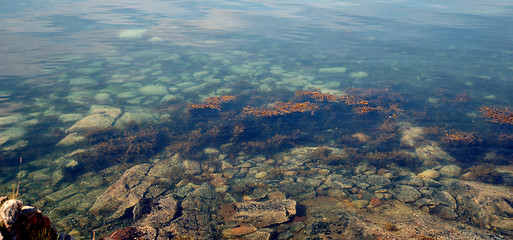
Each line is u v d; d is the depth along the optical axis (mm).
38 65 16453
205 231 5949
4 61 16688
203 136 9898
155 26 26781
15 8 34844
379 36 23922
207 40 22672
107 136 9773
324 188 7520
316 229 6008
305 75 15617
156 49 20250
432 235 5609
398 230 5805
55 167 8219
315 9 38406
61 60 17422
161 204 6633
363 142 9555
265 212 6441
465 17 32906
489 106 11797
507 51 19562
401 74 15609
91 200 7012
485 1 49344
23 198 6977
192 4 42094
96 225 6203
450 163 8336
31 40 21156
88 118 10875
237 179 7926
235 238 5805
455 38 23250
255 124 10617
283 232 5980
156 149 9211
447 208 6516
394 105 11891
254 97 12945
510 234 5695
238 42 22172
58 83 14195
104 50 19641
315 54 19359
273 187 7562
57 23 26875
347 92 13305
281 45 21438
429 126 10375
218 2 44719
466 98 12414
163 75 15602
